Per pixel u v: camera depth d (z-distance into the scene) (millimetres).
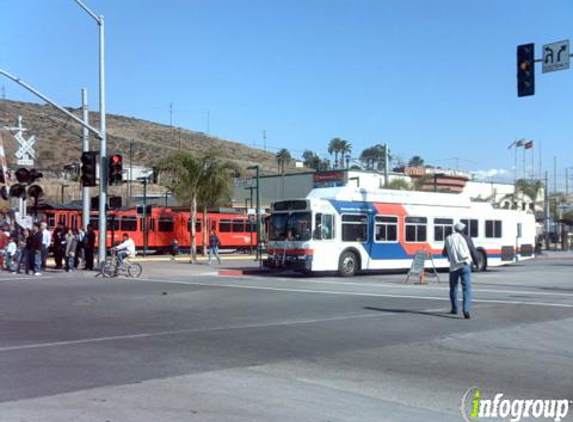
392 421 6332
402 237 28406
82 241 29312
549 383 8008
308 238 25625
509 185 78000
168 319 13391
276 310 14945
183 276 26797
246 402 6941
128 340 10773
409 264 28516
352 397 7230
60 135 116938
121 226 44750
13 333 11500
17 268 26781
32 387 7520
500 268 35062
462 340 10969
